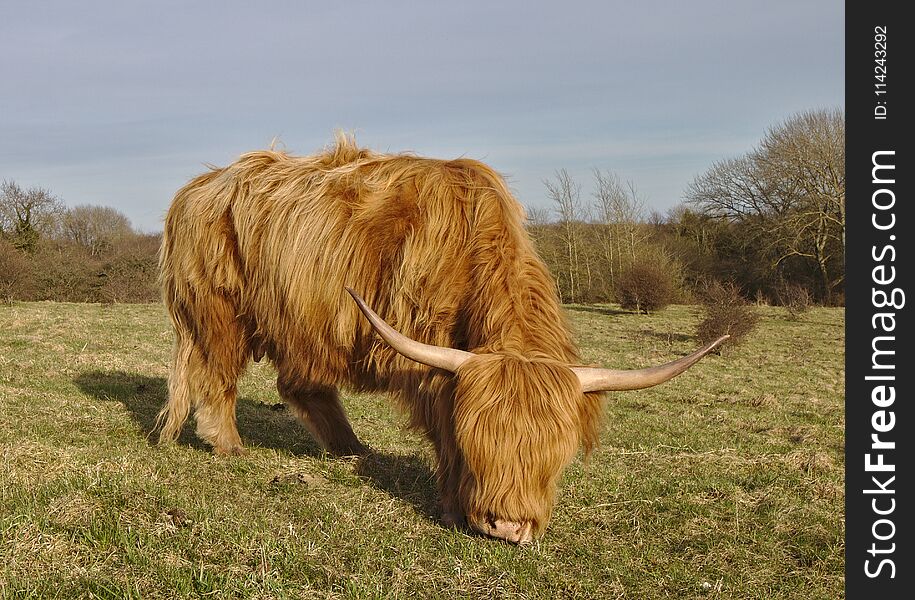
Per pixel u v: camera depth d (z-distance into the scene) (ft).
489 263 14.33
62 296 110.32
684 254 143.13
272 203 17.69
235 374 19.42
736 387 46.24
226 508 14.70
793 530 15.81
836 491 19.04
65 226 162.09
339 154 18.17
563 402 12.37
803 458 23.06
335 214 16.28
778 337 82.69
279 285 17.07
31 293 103.50
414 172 16.07
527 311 13.98
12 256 98.73
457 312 14.56
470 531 14.20
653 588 12.78
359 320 15.79
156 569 11.73
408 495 16.81
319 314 16.31
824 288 132.05
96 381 30.71
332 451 20.13
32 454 17.10
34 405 23.85
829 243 130.72
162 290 20.76
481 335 13.80
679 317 109.91
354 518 14.80
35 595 10.66
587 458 14.21
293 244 16.72
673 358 61.98
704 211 146.00
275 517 14.52
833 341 78.54
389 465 19.49
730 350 69.21
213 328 19.10
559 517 15.85
